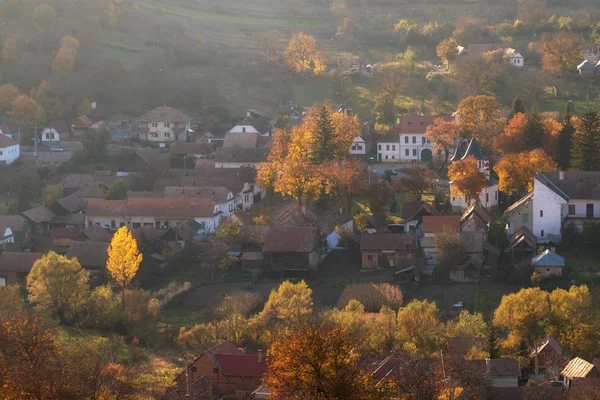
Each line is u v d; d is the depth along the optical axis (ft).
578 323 464.24
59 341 481.05
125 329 523.70
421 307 478.18
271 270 618.85
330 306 544.21
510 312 469.98
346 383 292.20
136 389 389.60
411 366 374.22
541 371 425.69
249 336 486.38
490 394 379.55
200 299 572.92
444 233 604.49
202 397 385.09
